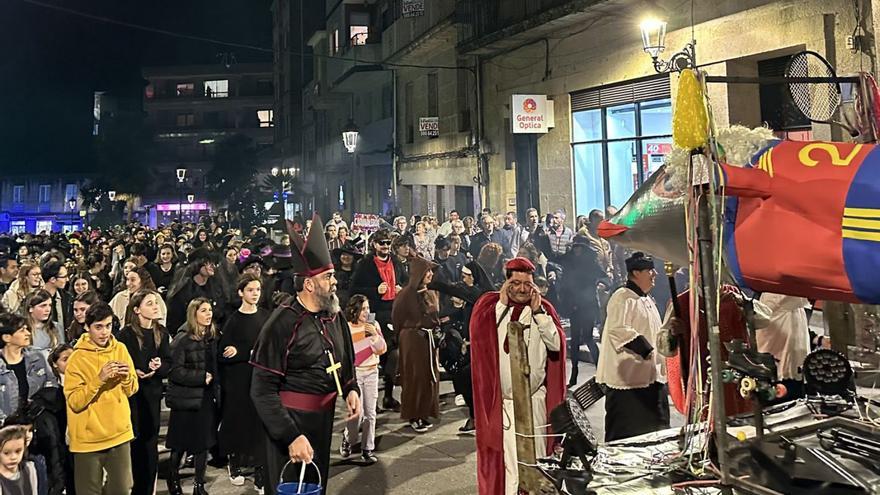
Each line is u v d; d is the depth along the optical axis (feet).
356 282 27.81
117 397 14.62
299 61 149.89
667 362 13.09
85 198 182.09
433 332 22.93
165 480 19.10
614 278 30.12
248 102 206.80
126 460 14.76
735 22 34.45
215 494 17.85
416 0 70.18
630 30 41.81
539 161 51.34
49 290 24.59
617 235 10.11
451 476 18.39
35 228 202.39
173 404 17.37
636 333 15.14
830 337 13.39
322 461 13.42
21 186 206.18
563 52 48.39
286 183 123.65
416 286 22.99
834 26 29.78
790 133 33.17
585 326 26.99
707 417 9.57
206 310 17.76
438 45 66.64
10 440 12.81
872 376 12.56
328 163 120.67
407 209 81.56
